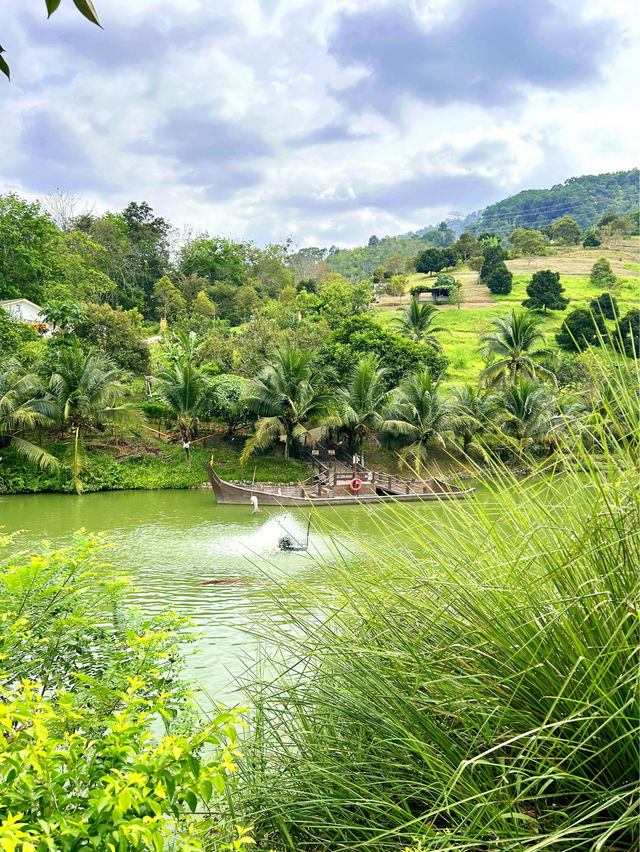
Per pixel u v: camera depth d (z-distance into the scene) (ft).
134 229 295.07
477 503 9.00
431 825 7.03
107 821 5.87
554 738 6.52
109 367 128.57
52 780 6.14
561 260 363.56
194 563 56.49
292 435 119.75
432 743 8.19
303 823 8.53
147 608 41.37
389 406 122.42
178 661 12.29
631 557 7.26
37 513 86.07
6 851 5.03
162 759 6.45
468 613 8.40
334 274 353.10
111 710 10.09
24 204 178.60
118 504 94.43
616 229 413.59
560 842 6.70
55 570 12.16
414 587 9.43
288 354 118.93
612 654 6.44
